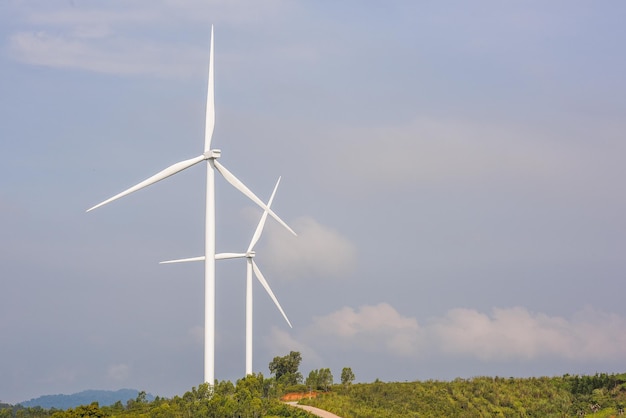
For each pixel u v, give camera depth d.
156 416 170.75
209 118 163.12
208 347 162.38
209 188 161.38
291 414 175.50
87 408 179.50
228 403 170.12
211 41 166.00
